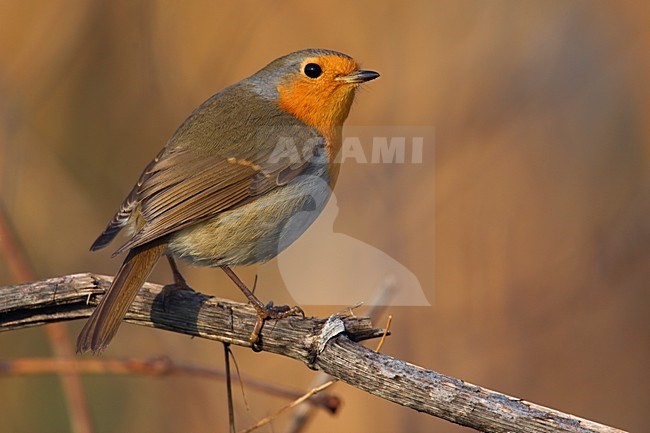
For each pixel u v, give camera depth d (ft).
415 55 40.37
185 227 24.94
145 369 24.80
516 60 40.75
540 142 39.81
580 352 36.99
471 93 39.91
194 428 35.53
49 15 39.01
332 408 25.63
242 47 40.04
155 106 39.32
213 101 27.40
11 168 36.35
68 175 38.17
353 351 19.85
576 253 38.14
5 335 35.12
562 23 41.47
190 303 22.75
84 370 24.56
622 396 36.96
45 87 38.63
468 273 37.11
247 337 22.06
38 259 37.17
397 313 36.45
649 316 37.58
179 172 25.35
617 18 42.01
